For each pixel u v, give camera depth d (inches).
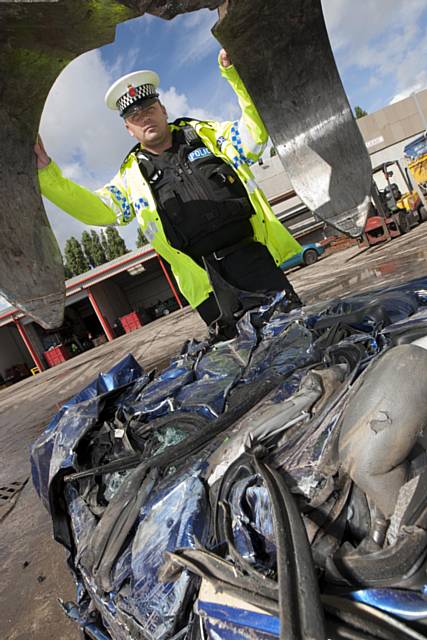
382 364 33.9
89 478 56.0
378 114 1196.5
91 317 1192.8
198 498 40.0
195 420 52.2
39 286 33.6
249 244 87.5
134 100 76.8
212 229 82.7
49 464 62.7
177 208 82.8
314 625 23.6
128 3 26.2
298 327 61.7
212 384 59.2
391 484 30.7
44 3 24.8
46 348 1013.2
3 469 182.4
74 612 61.5
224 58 53.4
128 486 46.1
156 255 920.9
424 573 28.2
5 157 32.2
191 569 34.8
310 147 40.6
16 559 98.5
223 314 79.7
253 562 32.8
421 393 30.9
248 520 35.1
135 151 85.9
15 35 26.9
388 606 27.5
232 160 83.4
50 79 31.2
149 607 38.9
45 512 119.6
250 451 39.8
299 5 34.3
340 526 32.9
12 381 961.5
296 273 620.7
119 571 43.1
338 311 63.5
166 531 40.1
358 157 39.2
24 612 77.7
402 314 54.7
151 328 765.3
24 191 33.4
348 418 32.9
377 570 28.9
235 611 31.3
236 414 48.1
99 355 654.5
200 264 88.2
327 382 44.1
